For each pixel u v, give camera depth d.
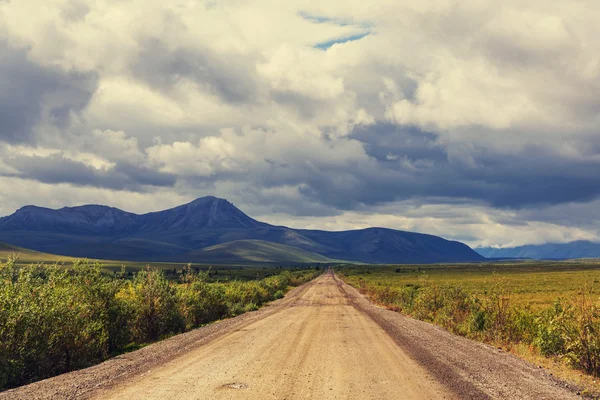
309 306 33.94
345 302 38.22
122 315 15.57
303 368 10.63
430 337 16.59
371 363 11.30
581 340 11.48
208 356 12.28
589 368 11.18
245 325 20.81
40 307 11.22
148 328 17.88
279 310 30.45
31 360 10.67
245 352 12.99
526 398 8.12
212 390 8.48
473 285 56.59
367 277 110.69
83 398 7.90
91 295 14.65
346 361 11.55
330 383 9.11
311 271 166.12
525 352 13.55
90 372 10.29
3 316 10.18
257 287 41.56
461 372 10.27
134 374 9.95
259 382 9.16
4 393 8.38
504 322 17.14
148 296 18.16
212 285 27.53
